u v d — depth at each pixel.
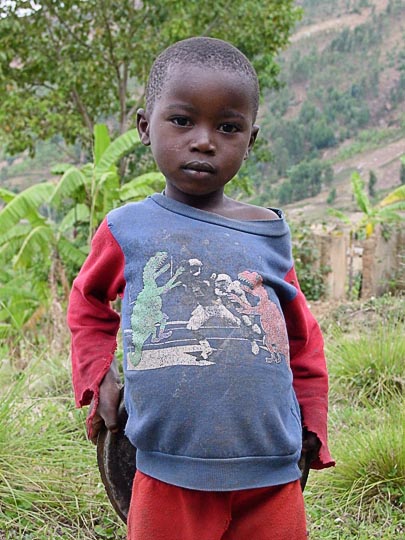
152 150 1.74
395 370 5.07
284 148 95.62
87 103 15.66
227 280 1.64
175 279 1.63
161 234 1.69
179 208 1.73
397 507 3.30
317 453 1.87
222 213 1.77
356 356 5.21
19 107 14.10
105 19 14.54
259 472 1.61
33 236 9.29
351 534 3.07
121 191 9.76
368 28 134.25
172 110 1.66
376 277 12.52
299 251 12.91
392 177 86.44
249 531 1.66
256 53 15.55
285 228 1.82
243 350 1.60
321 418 1.87
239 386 1.58
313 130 101.25
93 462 3.48
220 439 1.56
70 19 14.66
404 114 100.50
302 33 144.38
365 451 3.52
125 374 1.67
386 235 12.59
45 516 3.07
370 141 100.12
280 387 1.65
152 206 1.77
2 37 14.27
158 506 1.63
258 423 1.59
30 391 4.52
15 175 52.72
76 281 1.90
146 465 1.66
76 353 1.87
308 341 1.91
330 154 99.25
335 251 13.01
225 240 1.69
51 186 9.33
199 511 1.62
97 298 1.87
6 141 14.35
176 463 1.60
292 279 1.86
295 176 83.19
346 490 3.38
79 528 3.05
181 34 13.84
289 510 1.66
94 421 1.86
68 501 3.21
